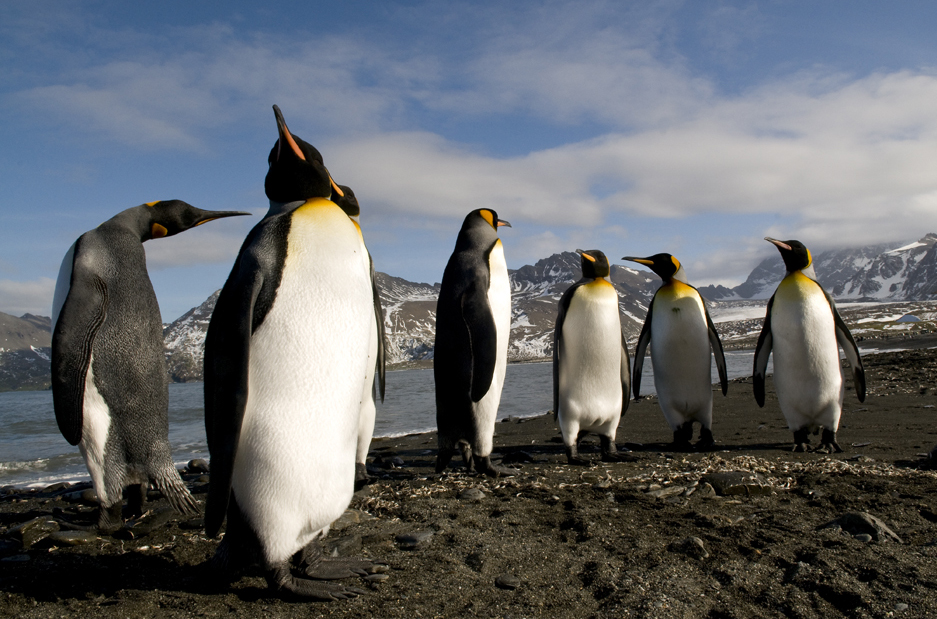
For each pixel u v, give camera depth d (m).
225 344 2.85
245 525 2.93
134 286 4.34
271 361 2.93
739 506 4.42
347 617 2.78
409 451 8.86
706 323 7.57
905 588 2.86
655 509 4.35
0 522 4.96
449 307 5.69
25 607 2.94
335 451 3.00
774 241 7.30
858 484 4.95
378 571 3.28
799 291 7.02
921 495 4.54
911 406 10.95
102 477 4.16
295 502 2.91
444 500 4.77
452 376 5.66
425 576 3.22
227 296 2.95
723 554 3.41
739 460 6.08
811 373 6.91
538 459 7.12
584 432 6.80
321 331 2.97
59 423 4.02
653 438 9.05
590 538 3.74
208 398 2.89
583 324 6.45
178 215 4.87
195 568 3.44
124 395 4.19
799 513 4.18
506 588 3.07
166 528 4.30
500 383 5.79
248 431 2.89
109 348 4.16
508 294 5.95
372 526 4.12
